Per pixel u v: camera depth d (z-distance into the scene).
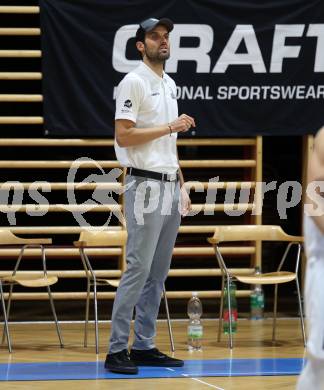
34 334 14.39
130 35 15.61
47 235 17.20
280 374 11.11
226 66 15.87
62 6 15.48
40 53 15.57
